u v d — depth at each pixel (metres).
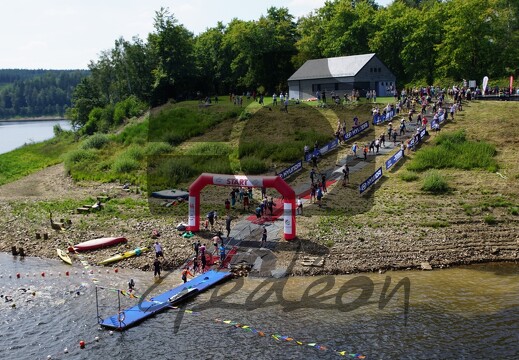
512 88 77.12
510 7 98.44
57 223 45.97
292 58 105.38
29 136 182.75
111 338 27.39
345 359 24.64
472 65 95.19
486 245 38.84
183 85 107.44
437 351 25.03
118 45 124.56
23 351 26.36
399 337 26.48
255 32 105.75
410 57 101.19
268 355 25.22
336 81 83.62
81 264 38.31
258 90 106.19
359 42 106.25
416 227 41.28
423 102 68.38
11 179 69.75
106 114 108.38
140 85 115.81
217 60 113.31
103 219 46.94
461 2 92.56
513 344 25.48
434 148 55.88
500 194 46.28
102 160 70.25
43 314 30.44
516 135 58.22
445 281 33.78
